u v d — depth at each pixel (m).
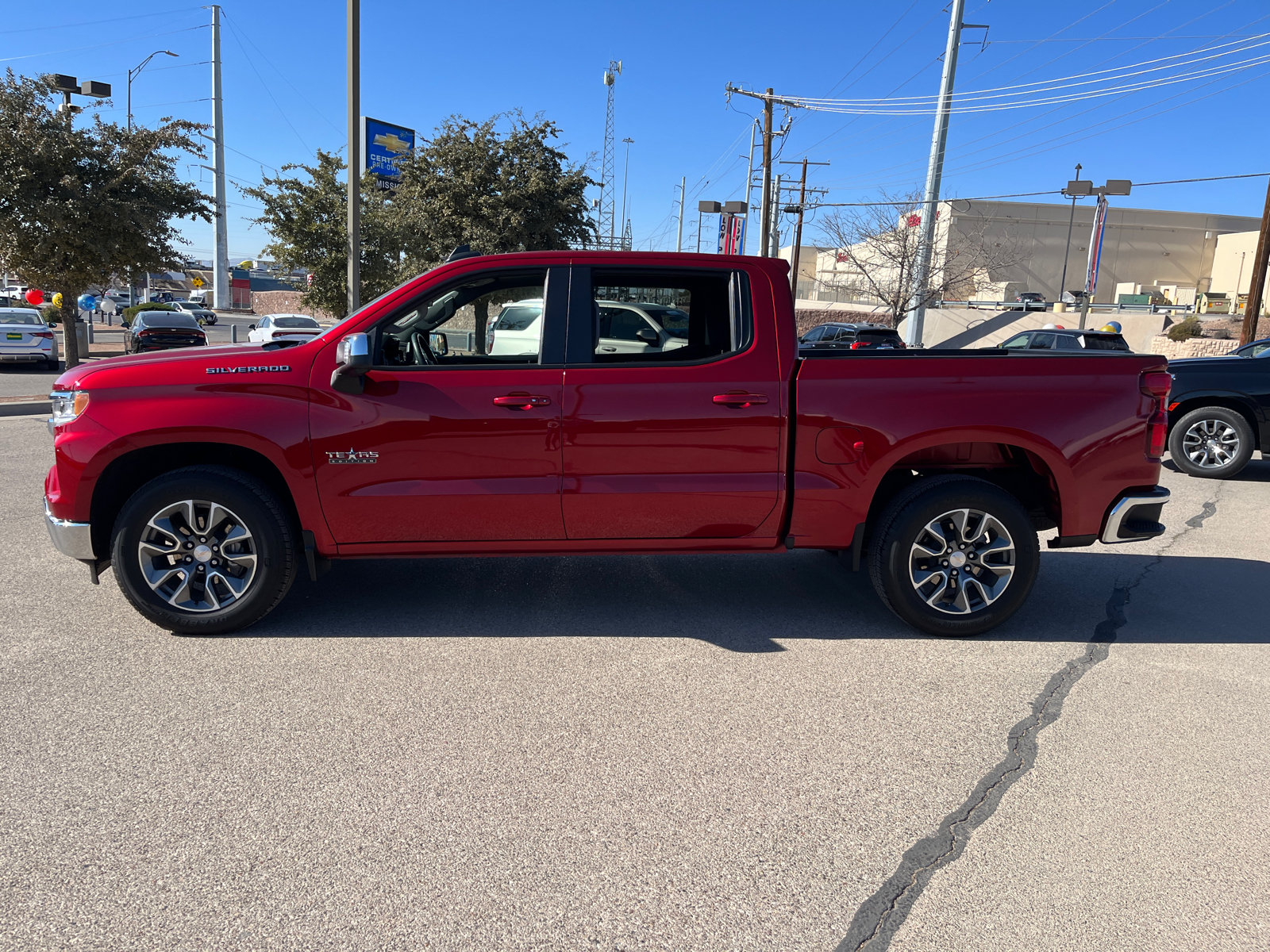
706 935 2.37
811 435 4.41
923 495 4.48
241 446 4.32
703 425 4.39
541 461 4.35
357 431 4.27
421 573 5.67
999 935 2.39
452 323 4.52
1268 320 36.16
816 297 62.28
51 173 17.52
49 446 10.43
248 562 4.37
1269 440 9.34
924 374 4.43
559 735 3.49
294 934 2.34
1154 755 3.41
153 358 4.43
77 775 3.12
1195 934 2.40
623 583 5.51
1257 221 55.03
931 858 2.73
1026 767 3.31
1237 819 2.98
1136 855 2.76
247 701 3.74
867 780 3.19
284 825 2.83
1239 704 3.90
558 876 2.60
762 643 4.52
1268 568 6.13
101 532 4.46
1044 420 4.46
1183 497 8.68
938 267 33.81
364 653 4.29
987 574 4.64
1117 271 54.19
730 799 3.05
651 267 4.42
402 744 3.39
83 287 19.03
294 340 4.87
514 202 25.73
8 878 2.55
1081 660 4.38
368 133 41.50
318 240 23.83
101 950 2.27
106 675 3.98
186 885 2.53
